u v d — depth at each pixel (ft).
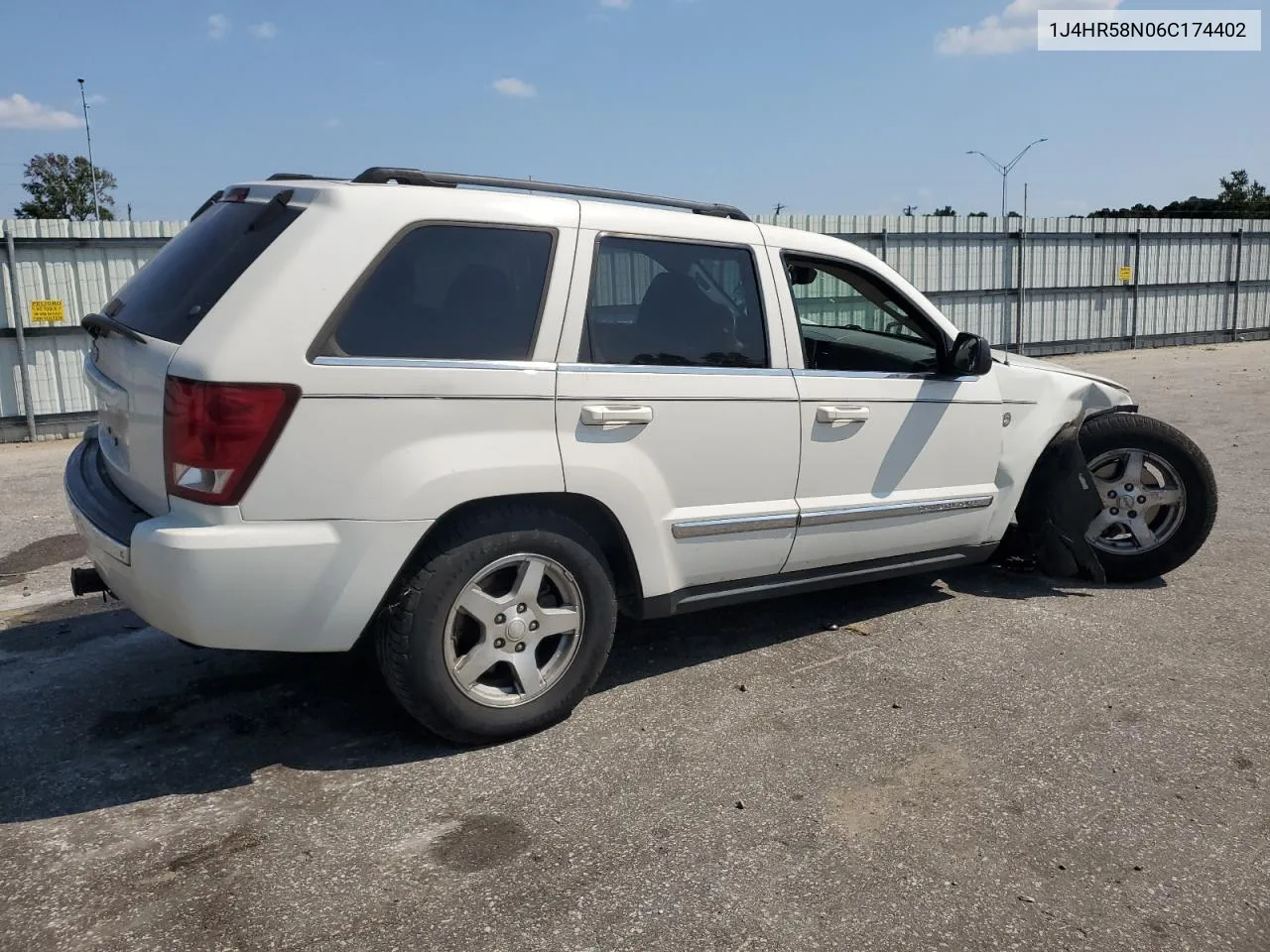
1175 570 18.38
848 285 14.70
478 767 11.05
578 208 11.93
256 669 13.91
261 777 10.84
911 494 14.78
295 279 10.06
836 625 15.52
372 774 10.92
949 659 14.10
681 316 12.59
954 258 60.34
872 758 11.21
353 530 10.18
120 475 11.30
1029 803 10.24
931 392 14.79
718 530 12.79
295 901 8.64
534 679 11.63
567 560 11.53
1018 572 18.35
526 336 11.27
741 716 12.30
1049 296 64.49
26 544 21.18
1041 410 16.38
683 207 13.66
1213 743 11.54
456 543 10.83
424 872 9.07
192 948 8.03
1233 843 9.53
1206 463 16.98
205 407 9.60
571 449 11.42
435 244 10.90
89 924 8.32
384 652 10.83
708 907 8.55
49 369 38.73
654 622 15.74
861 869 9.11
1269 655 14.16
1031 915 8.46
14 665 14.10
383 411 10.27
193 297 10.51
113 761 11.24
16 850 9.43
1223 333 73.87
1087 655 14.20
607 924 8.32
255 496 9.78
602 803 10.25
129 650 14.74
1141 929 8.29
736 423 12.78
